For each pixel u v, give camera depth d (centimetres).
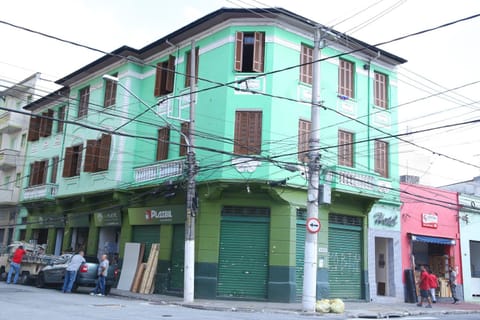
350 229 2231
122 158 2470
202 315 1355
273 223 1970
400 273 2372
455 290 2472
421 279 2145
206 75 2175
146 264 2248
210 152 2056
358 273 2233
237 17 2111
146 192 2283
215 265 1966
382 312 1725
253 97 2048
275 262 1934
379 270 2412
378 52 2398
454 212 2695
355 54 2389
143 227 2386
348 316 1589
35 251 2680
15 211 3569
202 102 2161
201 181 1992
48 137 3256
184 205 2131
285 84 2086
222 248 1989
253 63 2070
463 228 2719
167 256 2181
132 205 2406
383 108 2456
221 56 2128
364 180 2156
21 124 3712
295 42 2152
